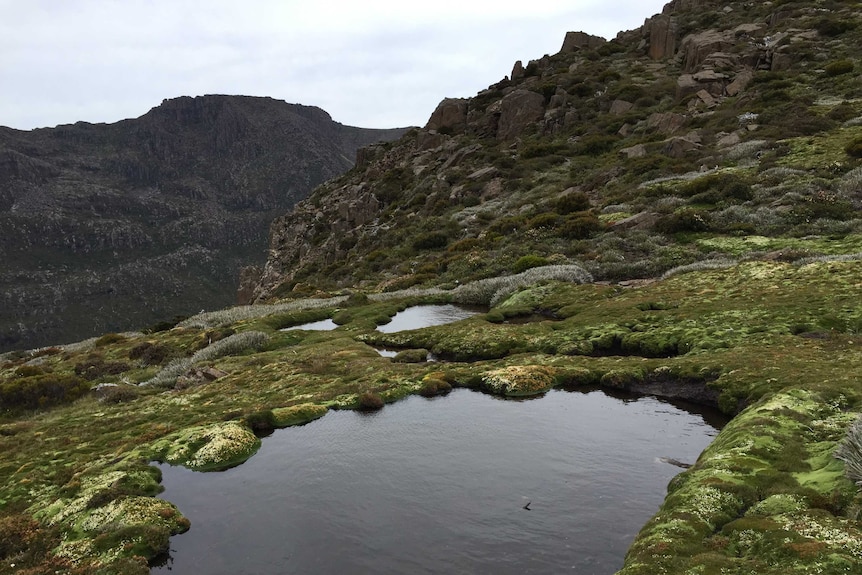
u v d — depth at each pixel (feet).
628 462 55.47
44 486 61.05
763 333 84.33
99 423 84.02
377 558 42.14
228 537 47.26
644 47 393.09
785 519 35.65
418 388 82.89
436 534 44.70
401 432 67.10
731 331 87.76
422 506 49.21
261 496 53.98
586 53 417.08
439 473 55.36
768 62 284.82
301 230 408.05
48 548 48.34
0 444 77.77
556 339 101.81
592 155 282.15
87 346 202.49
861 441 40.65
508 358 94.89
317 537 45.83
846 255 115.75
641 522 44.42
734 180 179.11
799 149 191.21
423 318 143.95
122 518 50.24
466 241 221.46
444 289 177.58
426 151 392.88
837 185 158.51
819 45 277.44
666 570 33.01
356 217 358.64
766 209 158.61
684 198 186.39
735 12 375.04
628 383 79.10
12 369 167.22
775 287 103.81
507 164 306.35
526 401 76.23
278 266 387.34
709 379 73.10
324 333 136.15
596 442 60.85
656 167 223.71
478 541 43.29
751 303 98.02
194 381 106.63
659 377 78.23
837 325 82.23
